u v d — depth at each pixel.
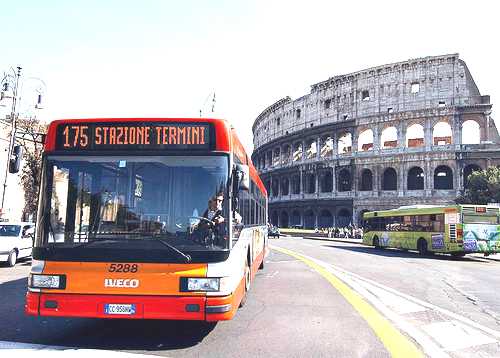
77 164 6.46
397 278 15.03
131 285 5.89
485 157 54.81
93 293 5.91
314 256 24.58
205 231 6.20
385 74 63.66
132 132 6.58
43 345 6.22
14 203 39.38
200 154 6.52
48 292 5.97
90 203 6.31
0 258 17.44
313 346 6.38
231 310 6.09
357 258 23.69
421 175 59.72
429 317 8.62
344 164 64.31
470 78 60.62
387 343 6.57
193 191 6.38
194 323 7.71
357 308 9.30
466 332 7.39
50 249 6.11
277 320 8.05
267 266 18.28
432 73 60.28
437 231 25.88
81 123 6.61
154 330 7.20
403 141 60.03
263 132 89.06
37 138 38.22
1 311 8.72
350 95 66.94
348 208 63.00
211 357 5.77
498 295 11.69
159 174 6.41
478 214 24.42
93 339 6.60
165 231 6.20
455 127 56.78
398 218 30.56
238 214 7.09
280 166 77.06
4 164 38.69
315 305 9.59
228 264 6.12
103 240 6.13
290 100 79.62
